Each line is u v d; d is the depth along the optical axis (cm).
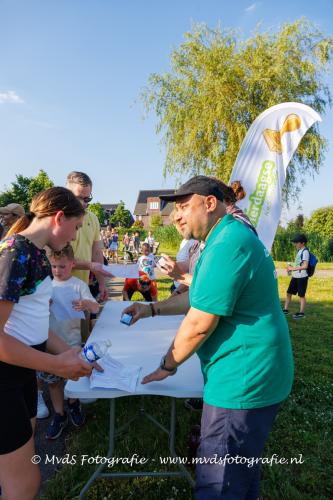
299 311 721
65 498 207
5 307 134
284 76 1307
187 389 169
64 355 148
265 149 503
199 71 1405
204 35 1405
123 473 204
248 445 144
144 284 613
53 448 257
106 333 253
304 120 496
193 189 150
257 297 139
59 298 265
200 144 1420
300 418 300
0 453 145
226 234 138
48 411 299
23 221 158
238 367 142
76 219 158
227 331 143
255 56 1326
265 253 146
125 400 315
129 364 199
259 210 504
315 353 464
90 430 273
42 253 157
